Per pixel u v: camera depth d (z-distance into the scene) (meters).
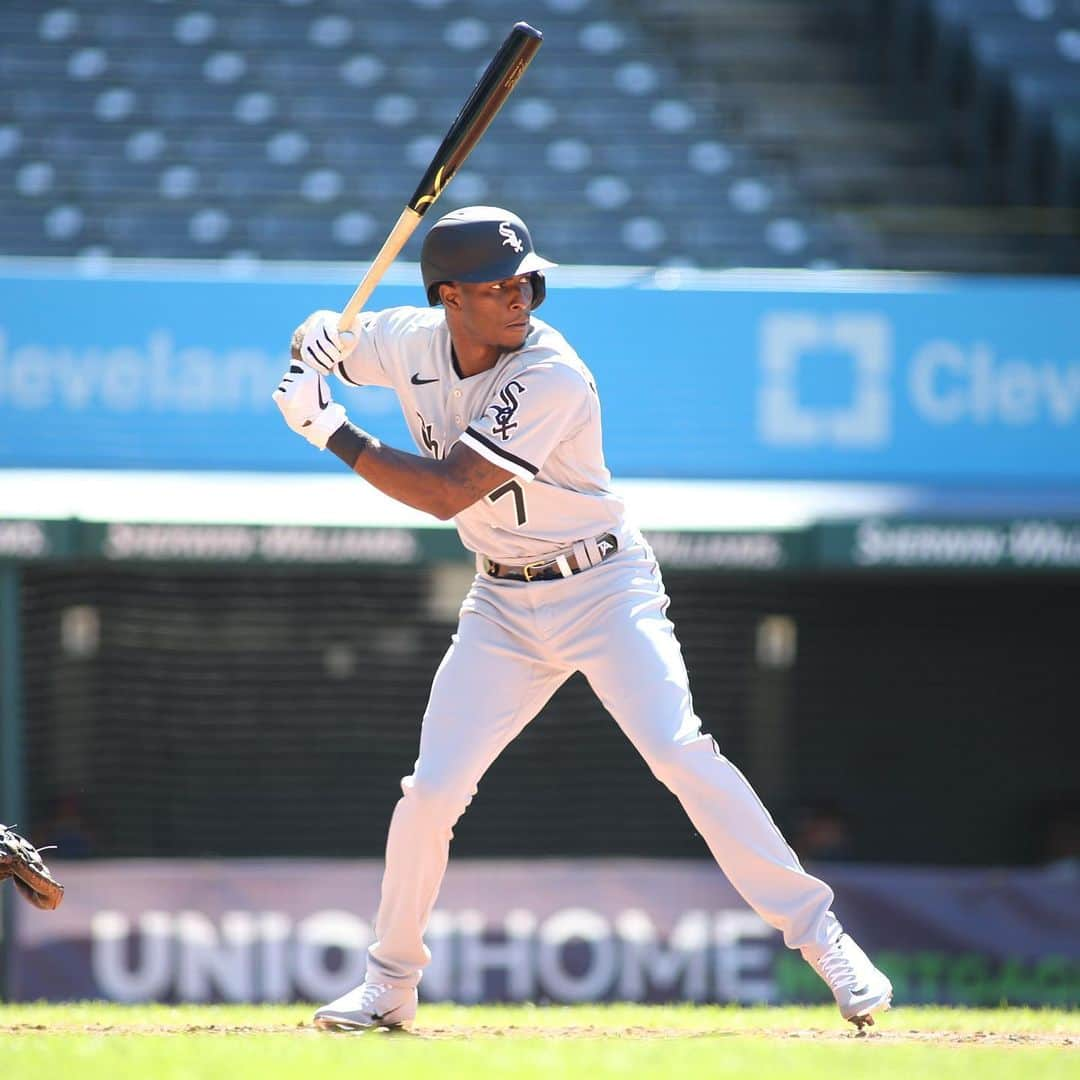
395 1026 14.62
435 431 14.22
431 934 29.20
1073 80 49.19
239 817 41.25
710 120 50.50
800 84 52.09
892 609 42.66
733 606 42.16
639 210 46.88
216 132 48.75
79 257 44.44
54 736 39.62
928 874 30.39
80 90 49.88
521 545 13.98
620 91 51.31
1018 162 48.47
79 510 34.28
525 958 29.38
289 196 46.69
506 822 41.25
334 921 29.34
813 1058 12.46
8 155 47.34
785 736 42.44
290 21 53.00
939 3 51.84
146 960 28.88
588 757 41.47
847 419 36.12
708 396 35.88
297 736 41.56
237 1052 12.48
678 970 29.52
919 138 50.12
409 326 14.27
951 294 36.34
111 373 35.12
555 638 14.02
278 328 35.38
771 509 35.59
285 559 34.81
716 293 35.91
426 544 35.03
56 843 38.34
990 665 43.03
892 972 30.17
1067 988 30.12
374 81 51.00
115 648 40.50
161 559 34.53
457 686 14.09
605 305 35.69
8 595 34.97
